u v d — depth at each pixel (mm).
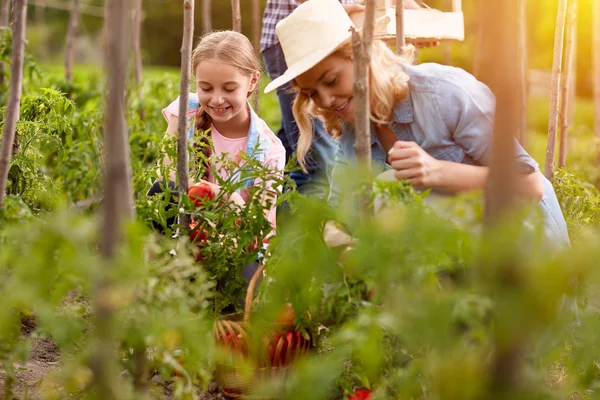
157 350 1647
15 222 1794
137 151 3896
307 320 1963
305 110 2383
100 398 1389
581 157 4953
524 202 1534
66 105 2873
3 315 1441
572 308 2123
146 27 19328
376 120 2162
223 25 16797
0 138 2475
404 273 1494
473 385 1266
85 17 17031
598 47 5012
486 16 1253
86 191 3586
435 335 1340
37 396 1966
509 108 1239
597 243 1233
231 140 2988
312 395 1476
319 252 1709
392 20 3049
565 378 2119
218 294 2232
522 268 1213
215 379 2184
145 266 1576
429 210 1599
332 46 2086
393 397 1713
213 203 2258
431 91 2199
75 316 1624
